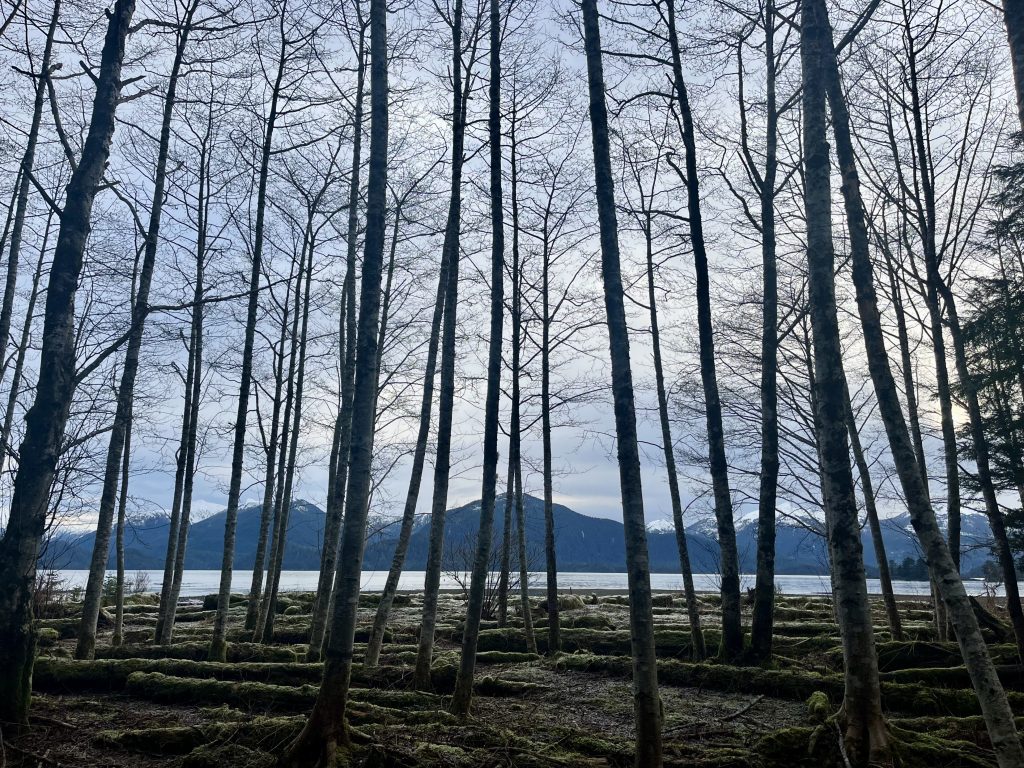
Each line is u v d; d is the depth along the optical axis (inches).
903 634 639.1
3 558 302.8
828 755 283.9
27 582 307.1
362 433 291.9
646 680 243.0
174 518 613.6
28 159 459.2
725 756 292.0
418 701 375.9
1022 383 527.8
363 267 304.8
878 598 1288.1
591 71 303.1
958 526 509.0
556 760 286.4
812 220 307.9
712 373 505.7
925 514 247.0
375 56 315.6
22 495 307.7
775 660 484.1
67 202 335.6
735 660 466.9
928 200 510.3
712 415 504.4
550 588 585.3
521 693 419.5
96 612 475.2
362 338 297.0
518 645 614.9
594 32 308.7
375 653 444.5
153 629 740.7
